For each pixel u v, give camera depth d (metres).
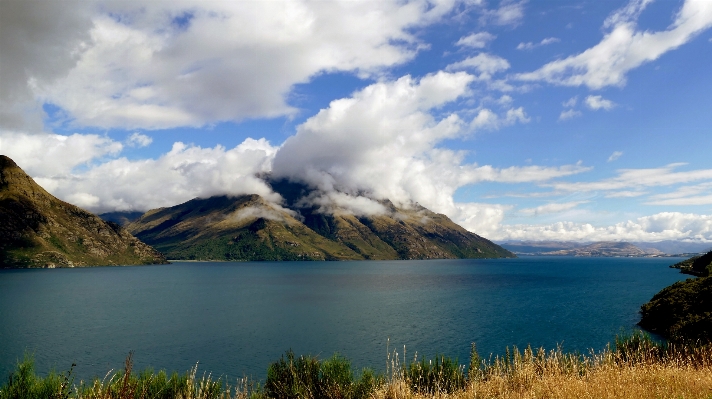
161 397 17.81
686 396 12.04
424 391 17.83
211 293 150.75
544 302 114.62
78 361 53.56
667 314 64.44
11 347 62.41
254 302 120.88
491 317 87.44
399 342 62.78
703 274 95.81
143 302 122.00
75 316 94.12
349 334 69.88
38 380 15.23
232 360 53.09
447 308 103.62
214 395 18.69
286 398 18.25
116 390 14.29
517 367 16.97
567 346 58.00
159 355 56.38
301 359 20.03
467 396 15.51
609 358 18.38
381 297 133.00
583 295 132.62
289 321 84.75
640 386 13.42
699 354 18.66
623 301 114.88
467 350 56.56
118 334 72.06
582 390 13.15
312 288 170.75
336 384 17.97
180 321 85.94
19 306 113.38
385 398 16.88
